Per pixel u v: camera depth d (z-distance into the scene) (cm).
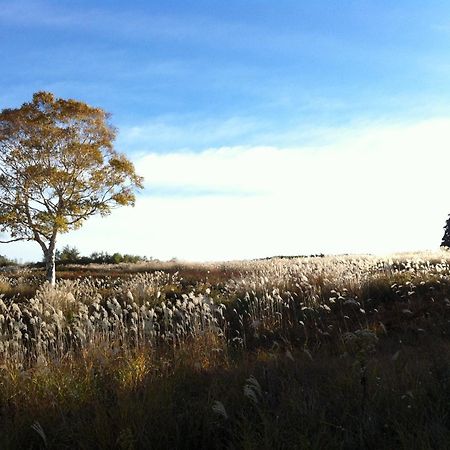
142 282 1658
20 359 664
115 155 2842
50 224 2625
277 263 2312
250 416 450
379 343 799
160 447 403
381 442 403
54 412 480
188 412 449
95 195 2766
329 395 499
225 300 1316
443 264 1555
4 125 2600
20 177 2675
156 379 550
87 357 669
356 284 1270
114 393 523
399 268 1714
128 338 786
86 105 2708
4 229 2638
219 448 410
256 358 714
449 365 554
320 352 755
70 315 1158
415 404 448
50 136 2627
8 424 457
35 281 2367
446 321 913
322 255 3691
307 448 374
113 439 409
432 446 386
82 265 3581
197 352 718
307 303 1134
